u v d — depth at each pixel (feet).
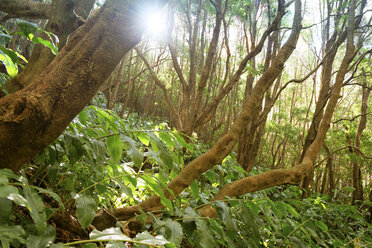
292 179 5.78
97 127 5.12
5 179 2.20
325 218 11.48
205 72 11.21
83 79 2.87
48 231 2.66
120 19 2.93
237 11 25.16
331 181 22.81
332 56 16.75
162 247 2.72
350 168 38.70
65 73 2.84
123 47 3.02
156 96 44.50
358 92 44.11
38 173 4.33
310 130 17.13
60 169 4.86
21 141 2.71
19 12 8.05
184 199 6.82
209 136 32.96
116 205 6.29
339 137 27.71
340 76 8.84
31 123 2.67
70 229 3.98
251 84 22.84
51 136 2.86
